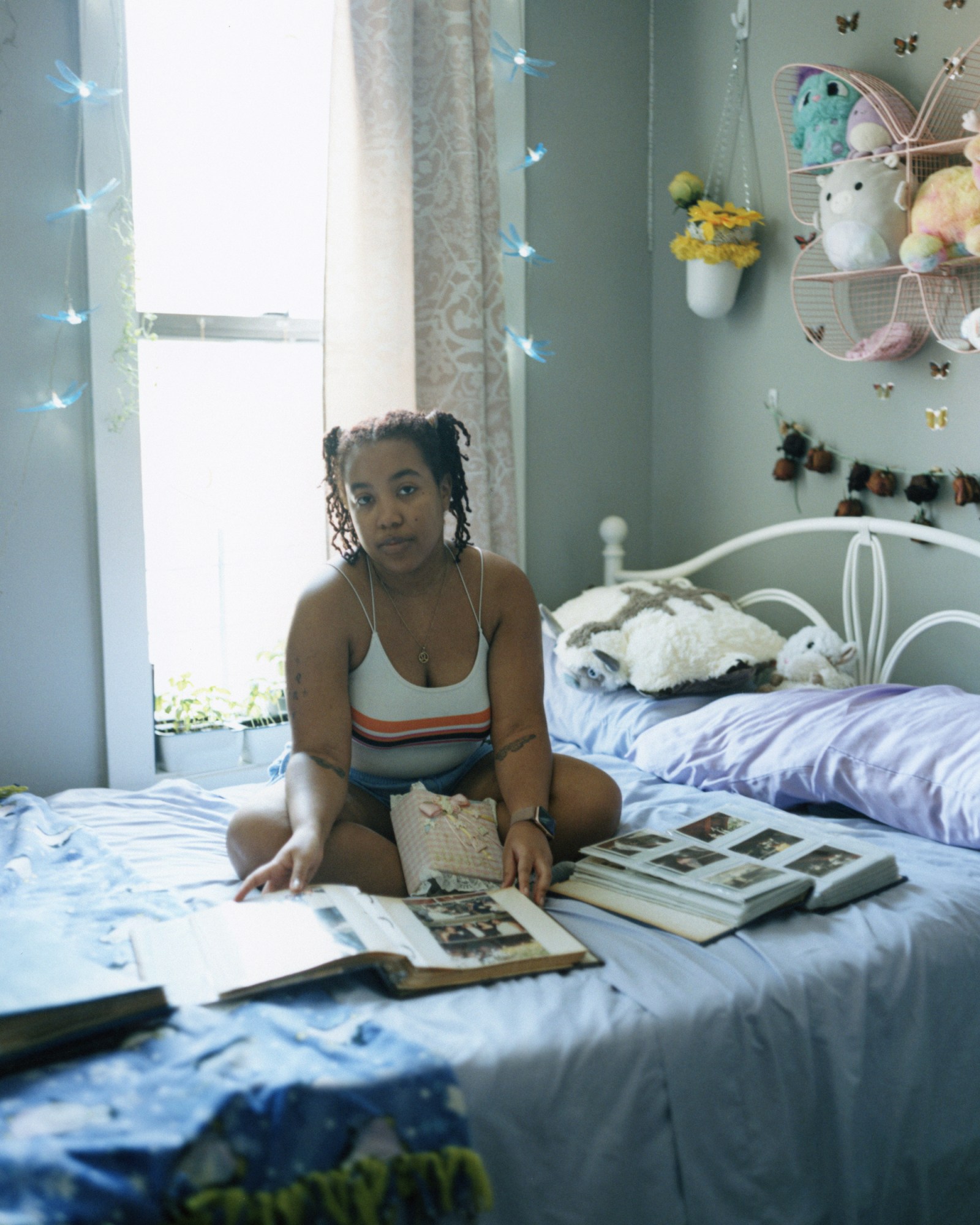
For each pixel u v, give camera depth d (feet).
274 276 8.11
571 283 9.05
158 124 7.57
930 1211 4.36
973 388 7.10
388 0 7.45
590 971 4.12
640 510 9.72
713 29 8.64
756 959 4.22
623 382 9.46
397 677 5.33
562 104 8.81
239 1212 2.90
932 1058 4.38
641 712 7.02
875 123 6.94
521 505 8.98
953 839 5.39
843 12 7.67
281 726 7.98
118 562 7.19
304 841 4.60
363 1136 3.14
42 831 5.82
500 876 4.95
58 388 6.93
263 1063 3.27
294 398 8.22
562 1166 3.54
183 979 3.79
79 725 7.25
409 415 5.26
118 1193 2.75
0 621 6.89
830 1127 4.05
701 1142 3.76
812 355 8.18
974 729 5.60
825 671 7.17
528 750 5.37
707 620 7.42
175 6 7.49
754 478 8.79
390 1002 3.84
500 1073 3.48
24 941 3.84
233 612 8.21
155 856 5.59
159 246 7.70
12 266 6.71
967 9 6.88
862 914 4.58
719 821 5.48
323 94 8.06
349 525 5.80
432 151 7.93
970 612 7.22
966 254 6.68
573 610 8.19
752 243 8.34
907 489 7.38
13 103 6.62
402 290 7.70
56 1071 3.25
